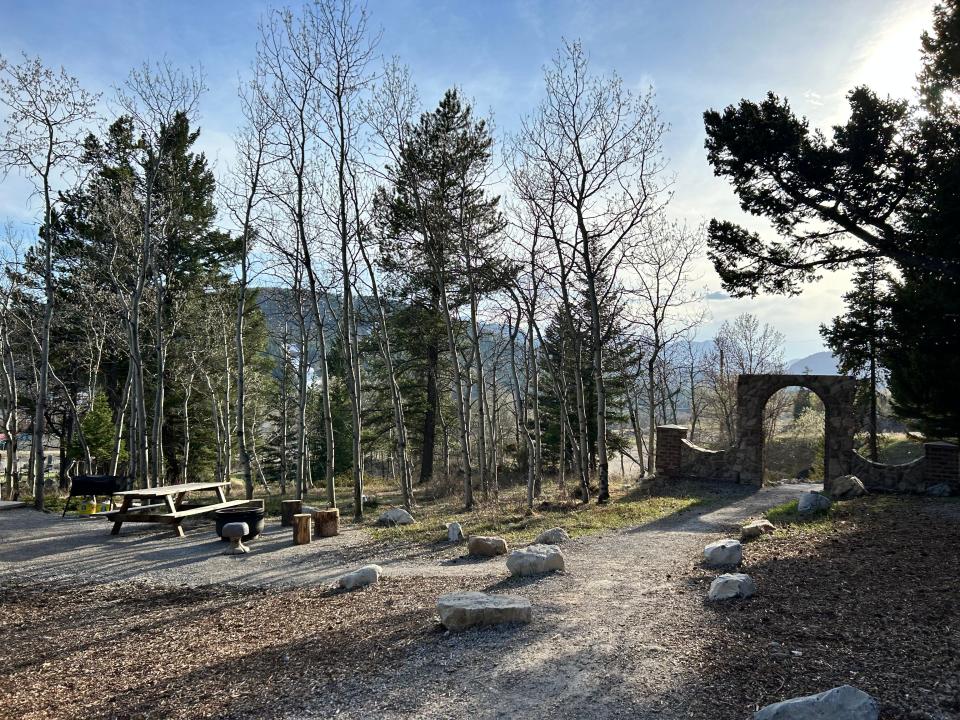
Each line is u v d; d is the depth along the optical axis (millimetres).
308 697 4656
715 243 11320
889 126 9742
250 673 5344
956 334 9469
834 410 17750
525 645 5320
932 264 9359
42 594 8641
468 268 18047
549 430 30000
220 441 26141
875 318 10539
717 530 11914
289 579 9281
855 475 17250
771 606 6109
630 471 36875
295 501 14422
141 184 18781
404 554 10867
